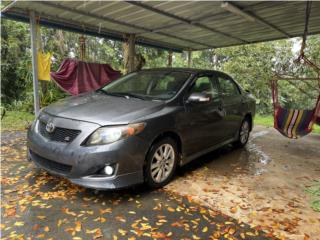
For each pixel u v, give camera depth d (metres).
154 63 11.20
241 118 5.00
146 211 2.70
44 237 2.23
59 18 5.40
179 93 3.55
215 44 8.05
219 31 6.43
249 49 11.27
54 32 9.10
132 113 2.96
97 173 2.71
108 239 2.25
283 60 11.30
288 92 10.81
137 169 2.87
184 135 3.46
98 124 2.74
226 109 4.41
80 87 5.99
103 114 2.90
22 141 4.92
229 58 12.31
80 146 2.68
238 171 3.96
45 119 3.08
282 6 4.56
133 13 5.04
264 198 3.10
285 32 6.54
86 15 5.17
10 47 8.45
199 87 3.94
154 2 4.43
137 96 3.65
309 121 5.05
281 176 3.83
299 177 3.82
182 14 5.11
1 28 8.39
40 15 5.16
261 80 11.22
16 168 3.61
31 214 2.55
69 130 2.80
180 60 12.85
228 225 2.53
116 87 4.10
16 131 5.68
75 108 3.11
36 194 2.92
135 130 2.80
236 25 5.85
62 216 2.54
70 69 5.86
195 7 4.68
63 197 2.89
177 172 3.79
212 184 3.42
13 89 8.95
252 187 3.39
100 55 10.30
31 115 7.52
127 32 6.60
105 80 6.35
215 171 3.91
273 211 2.81
